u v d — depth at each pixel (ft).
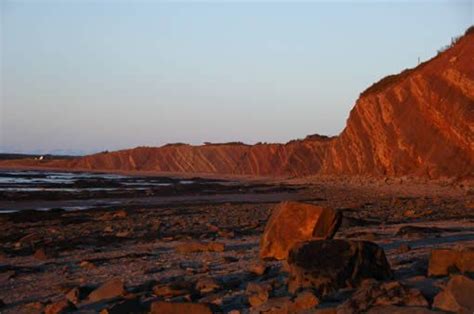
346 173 227.61
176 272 44.11
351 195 157.48
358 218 85.66
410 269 35.91
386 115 205.67
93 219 99.04
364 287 26.48
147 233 76.69
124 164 466.29
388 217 91.45
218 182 258.16
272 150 374.43
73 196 160.15
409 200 126.93
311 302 27.09
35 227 88.33
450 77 177.88
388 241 55.16
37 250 59.72
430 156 175.11
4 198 150.82
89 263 50.49
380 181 186.39
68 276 45.62
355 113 230.48
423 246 50.37
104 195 165.07
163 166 442.09
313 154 340.59
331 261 30.73
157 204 134.51
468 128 163.94
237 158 397.60
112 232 79.82
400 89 202.80
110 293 35.01
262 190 190.08
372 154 212.84
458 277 24.23
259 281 35.81
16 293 39.78
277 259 44.24
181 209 117.29
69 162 508.12
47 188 199.11
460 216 90.38
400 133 194.49
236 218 95.81
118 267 48.96
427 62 215.51
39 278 45.68
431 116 181.98
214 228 80.02
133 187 209.67
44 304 34.71
